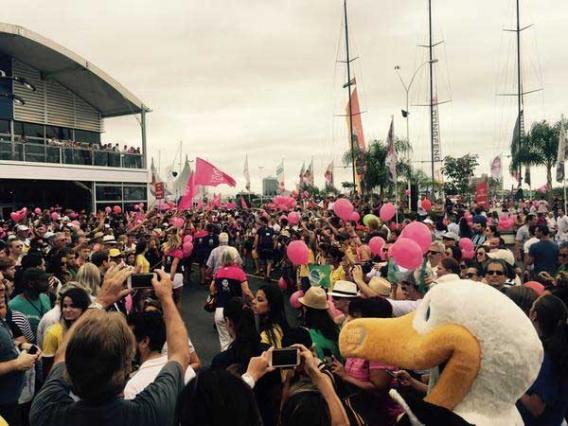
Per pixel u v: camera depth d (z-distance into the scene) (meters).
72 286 4.48
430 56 35.59
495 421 1.90
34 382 4.50
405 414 1.98
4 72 27.81
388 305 3.95
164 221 17.64
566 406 3.10
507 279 6.08
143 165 31.78
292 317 10.19
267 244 14.59
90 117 33.62
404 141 35.78
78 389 1.88
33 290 5.43
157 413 2.00
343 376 3.65
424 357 1.97
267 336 4.45
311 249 9.71
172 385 2.12
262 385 3.23
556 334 3.11
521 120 34.12
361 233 11.17
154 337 3.38
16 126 29.27
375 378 3.51
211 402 1.77
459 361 1.90
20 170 23.77
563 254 8.04
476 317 1.92
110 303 2.51
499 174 27.20
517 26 34.06
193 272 17.34
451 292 2.00
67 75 30.19
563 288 4.57
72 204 29.67
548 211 19.98
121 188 30.00
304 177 37.09
